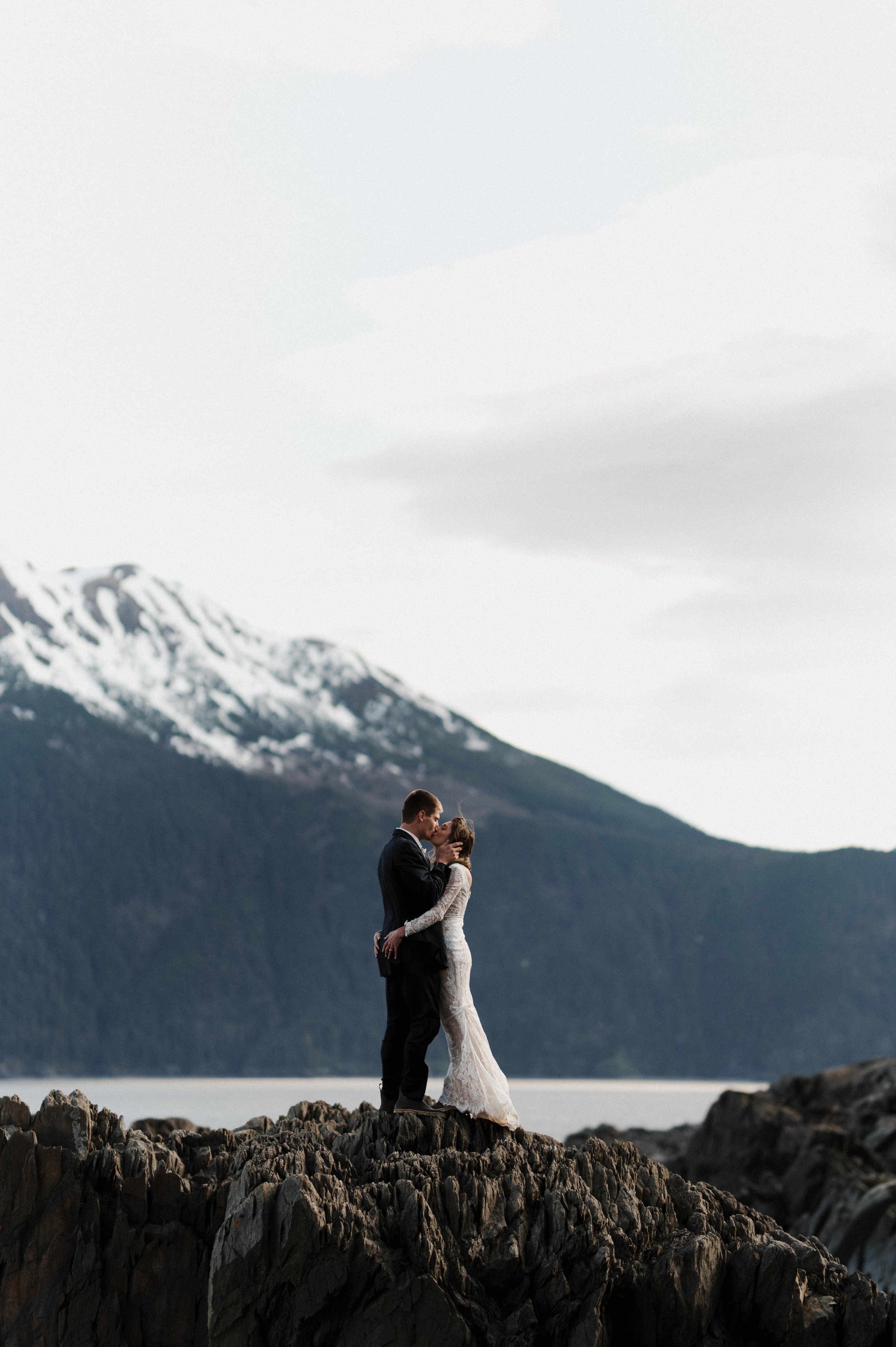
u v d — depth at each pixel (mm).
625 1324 15461
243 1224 14609
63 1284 15828
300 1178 14648
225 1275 14445
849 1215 31391
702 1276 15516
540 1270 15258
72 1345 15602
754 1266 15922
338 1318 14453
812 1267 16422
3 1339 15742
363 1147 16062
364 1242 14484
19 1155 16312
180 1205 16219
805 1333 15680
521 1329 14703
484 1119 16438
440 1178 15492
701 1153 38438
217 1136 18219
